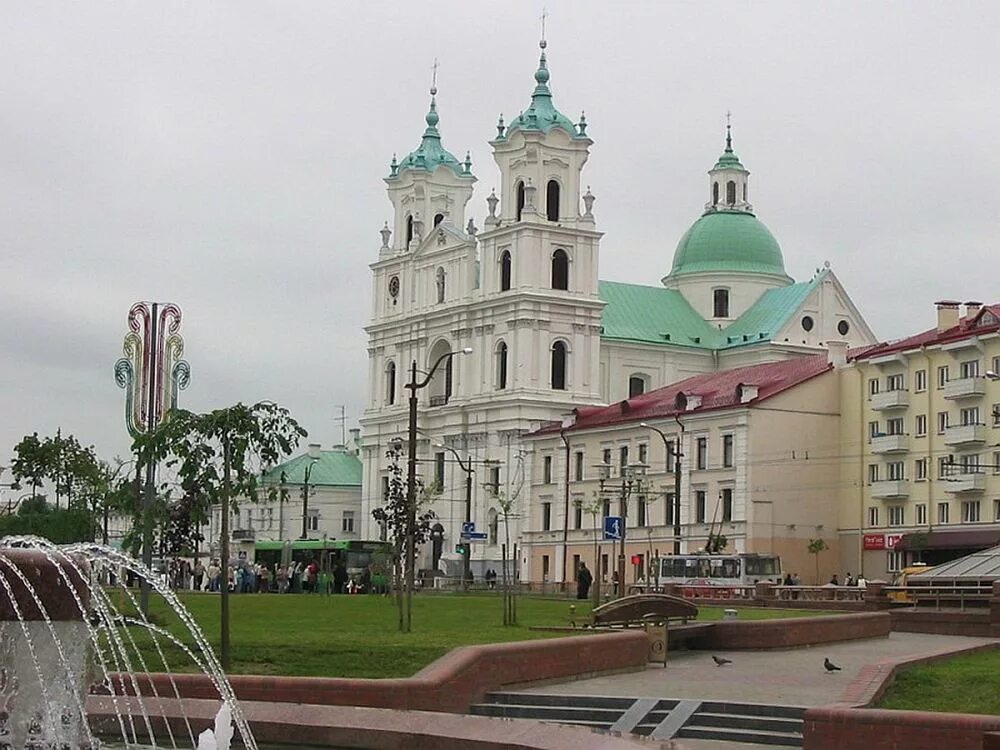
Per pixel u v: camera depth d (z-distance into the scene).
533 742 23.42
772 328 151.25
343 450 180.88
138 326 58.47
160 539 43.81
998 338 95.56
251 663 32.97
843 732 24.75
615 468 120.19
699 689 32.88
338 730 25.52
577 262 143.88
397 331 154.62
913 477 102.31
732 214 161.88
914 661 32.03
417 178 158.00
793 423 108.69
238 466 34.62
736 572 96.81
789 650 44.88
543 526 129.75
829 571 107.88
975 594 56.41
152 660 32.69
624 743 22.53
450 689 30.48
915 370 102.75
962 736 23.80
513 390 139.38
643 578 115.69
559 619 47.97
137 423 58.00
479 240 147.25
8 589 18.27
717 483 109.94
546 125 143.75
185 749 24.52
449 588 116.12
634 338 151.12
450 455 144.75
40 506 83.25
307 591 95.75
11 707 18.62
